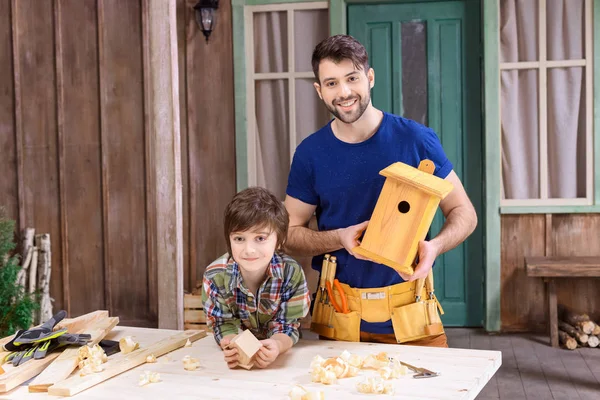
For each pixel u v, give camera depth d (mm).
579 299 4707
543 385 3689
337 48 1787
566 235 4715
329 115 4840
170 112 3004
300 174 2064
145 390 1527
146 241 4980
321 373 1541
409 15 4770
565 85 4633
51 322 1901
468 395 1459
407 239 1831
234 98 4844
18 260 4863
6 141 5039
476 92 4762
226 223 1646
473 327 4887
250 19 4824
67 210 5039
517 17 4637
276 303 1798
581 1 4566
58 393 1505
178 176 3031
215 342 1913
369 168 1959
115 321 2006
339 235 1913
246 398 1463
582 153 4652
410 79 4820
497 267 4719
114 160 4973
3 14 4973
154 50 3000
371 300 1968
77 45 4945
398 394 1455
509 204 4711
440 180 1832
